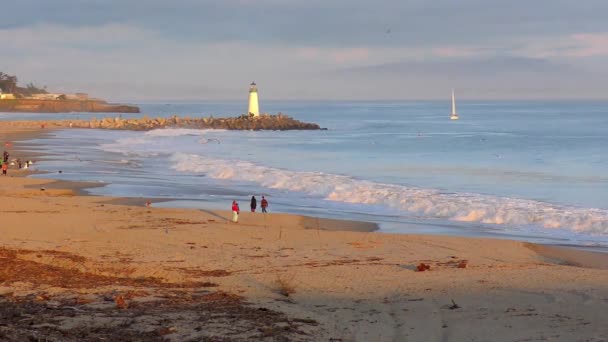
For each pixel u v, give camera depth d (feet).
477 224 101.71
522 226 100.07
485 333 43.04
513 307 49.75
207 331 40.45
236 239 80.59
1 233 79.20
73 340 36.32
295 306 49.11
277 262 67.51
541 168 182.70
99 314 43.27
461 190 138.72
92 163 184.44
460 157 217.15
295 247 76.59
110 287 52.85
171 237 80.38
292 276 59.88
